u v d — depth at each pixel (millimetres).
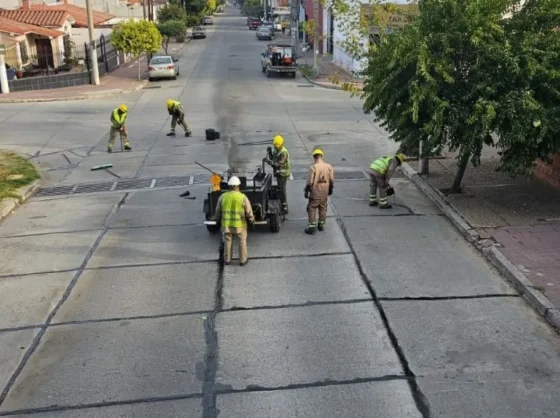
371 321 7906
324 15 48406
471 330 7633
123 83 35031
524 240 10320
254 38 68938
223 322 8008
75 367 7078
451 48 11258
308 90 32312
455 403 6191
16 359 7309
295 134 20547
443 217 11992
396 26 15812
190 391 6539
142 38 36031
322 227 11352
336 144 18984
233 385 6609
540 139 10477
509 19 11641
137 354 7309
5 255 10711
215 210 10484
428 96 11062
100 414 6203
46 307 8648
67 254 10656
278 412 6129
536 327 7691
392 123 12344
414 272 9406
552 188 13320
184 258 10266
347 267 9664
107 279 9523
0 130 22484
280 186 11805
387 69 11781
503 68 10984
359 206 12789
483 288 8820
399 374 6719
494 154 16453
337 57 44156
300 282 9156
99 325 8062
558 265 9250
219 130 21438
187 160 17266
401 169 15641
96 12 52219
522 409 6082
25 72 34938
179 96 30250
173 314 8297
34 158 18359
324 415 6059
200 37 68125
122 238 11352
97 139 20688
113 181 15547
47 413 6250
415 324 7805
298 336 7582
